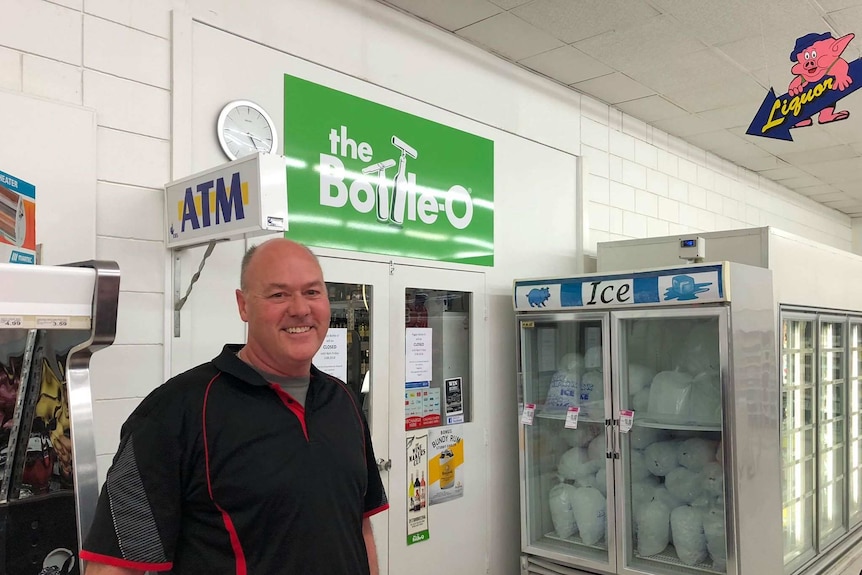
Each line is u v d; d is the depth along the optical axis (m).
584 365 3.71
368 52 3.36
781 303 3.67
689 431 3.43
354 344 3.23
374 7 3.39
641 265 4.18
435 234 3.67
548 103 4.50
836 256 4.55
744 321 3.12
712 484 3.24
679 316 3.14
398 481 3.37
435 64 3.71
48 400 1.52
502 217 4.12
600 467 3.60
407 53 3.56
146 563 1.36
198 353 2.66
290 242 1.67
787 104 2.82
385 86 3.43
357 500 1.65
